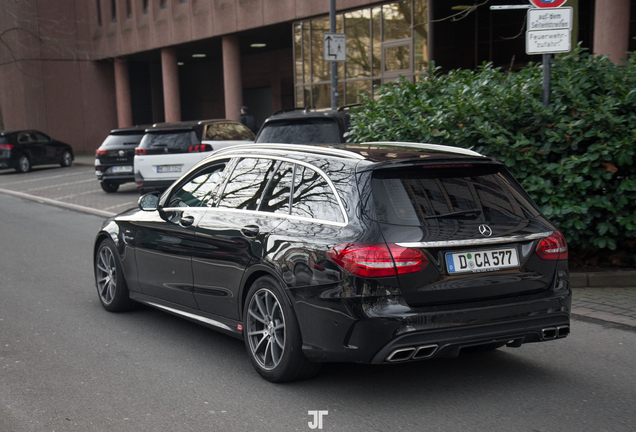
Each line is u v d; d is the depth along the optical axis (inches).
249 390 172.1
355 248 152.1
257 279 178.4
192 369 189.3
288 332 167.5
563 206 272.8
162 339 219.6
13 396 169.8
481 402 161.5
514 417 152.3
